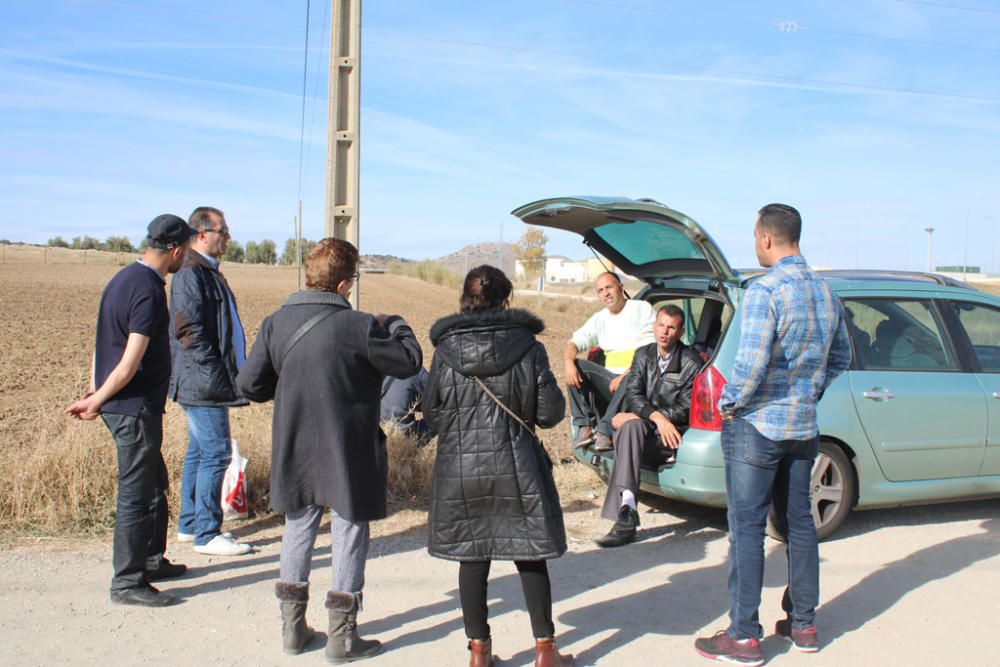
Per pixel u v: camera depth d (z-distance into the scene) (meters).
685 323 6.73
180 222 4.42
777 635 4.18
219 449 5.30
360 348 3.85
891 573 5.05
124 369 4.20
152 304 4.29
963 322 6.11
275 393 4.07
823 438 5.52
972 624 4.32
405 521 6.00
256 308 33.44
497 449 3.55
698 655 3.95
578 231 6.34
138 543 4.38
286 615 3.89
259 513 6.15
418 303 42.56
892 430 5.62
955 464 5.82
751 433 3.79
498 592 4.76
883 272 6.72
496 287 3.72
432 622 4.30
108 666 3.72
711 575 5.03
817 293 3.80
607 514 5.47
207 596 4.59
